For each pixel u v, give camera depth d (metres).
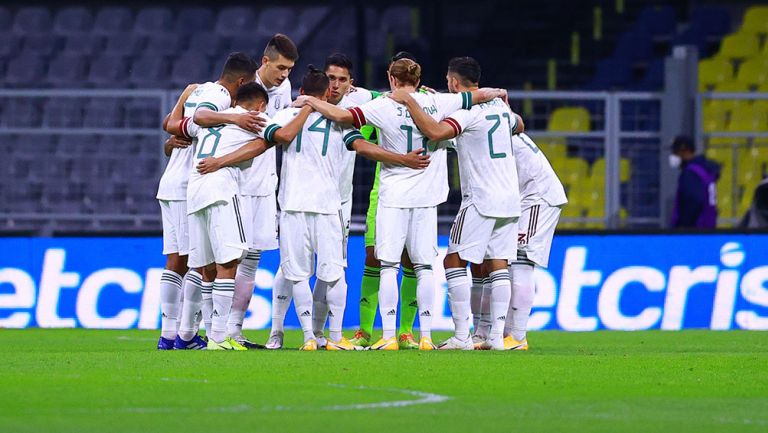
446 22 80.75
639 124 49.97
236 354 29.30
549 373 25.20
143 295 46.81
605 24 78.25
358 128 31.06
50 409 19.47
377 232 31.42
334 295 31.36
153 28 78.88
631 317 47.03
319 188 30.95
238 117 30.52
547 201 32.88
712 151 54.75
